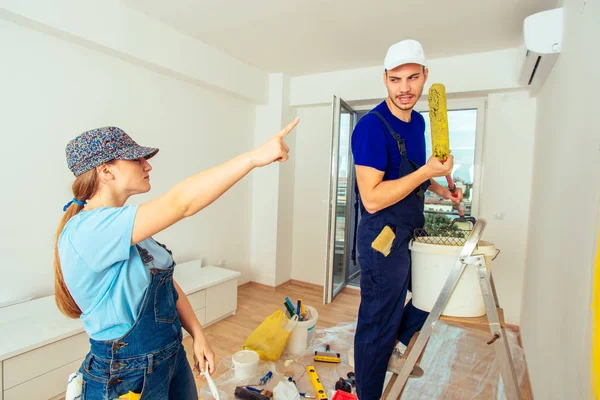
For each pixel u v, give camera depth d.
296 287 3.82
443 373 2.06
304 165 3.87
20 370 1.62
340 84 3.45
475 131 3.12
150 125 2.65
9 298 1.93
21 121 1.93
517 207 2.81
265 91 3.61
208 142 3.18
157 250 0.99
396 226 1.24
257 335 2.27
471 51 2.77
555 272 1.52
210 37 2.74
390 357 1.37
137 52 2.35
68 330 1.78
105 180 0.87
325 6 2.19
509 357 1.02
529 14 2.16
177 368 1.03
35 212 2.01
